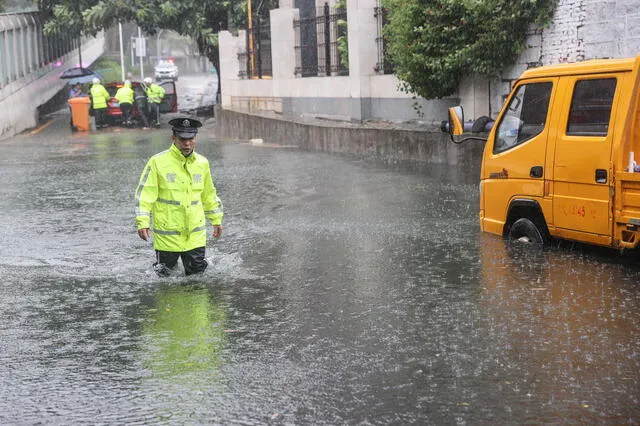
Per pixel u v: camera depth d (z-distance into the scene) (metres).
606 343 6.90
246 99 34.97
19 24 39.44
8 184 18.97
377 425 5.42
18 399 6.03
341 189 16.31
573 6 16.70
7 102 36.09
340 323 7.70
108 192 17.25
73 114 37.06
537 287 8.72
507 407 5.64
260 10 40.03
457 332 7.31
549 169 10.26
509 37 18.05
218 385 6.19
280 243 11.49
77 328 7.80
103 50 71.19
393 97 23.94
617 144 9.34
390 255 10.48
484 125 11.61
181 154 9.59
